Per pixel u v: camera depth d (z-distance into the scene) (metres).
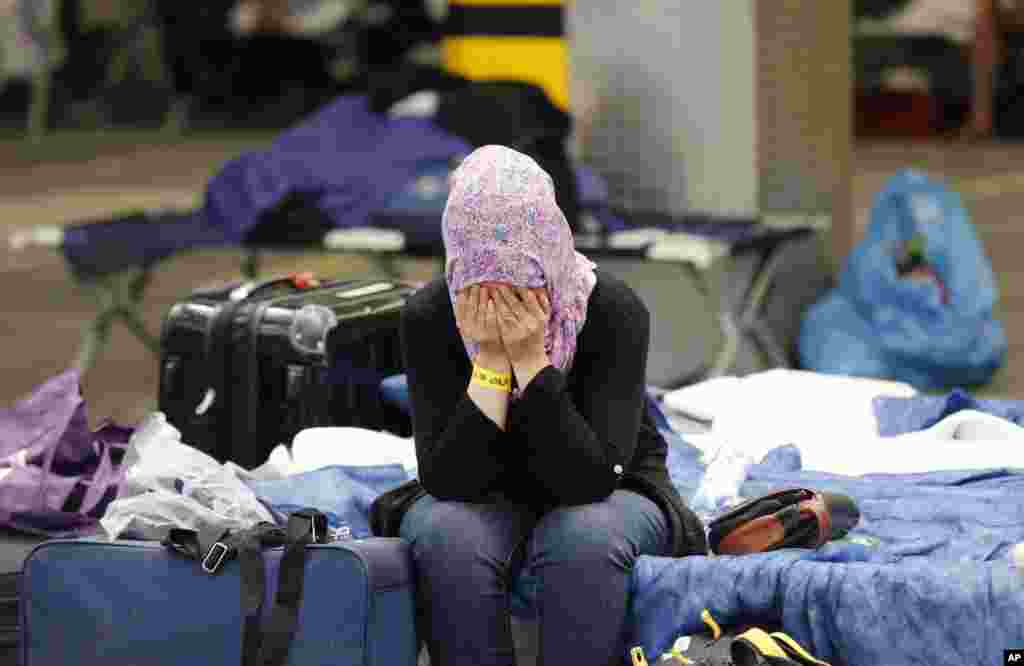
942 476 13.30
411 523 10.93
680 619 10.71
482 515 10.76
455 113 20.59
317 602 10.52
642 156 22.45
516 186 10.23
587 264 10.82
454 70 23.25
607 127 22.62
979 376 21.70
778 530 11.37
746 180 21.97
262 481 12.71
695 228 20.77
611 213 21.66
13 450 13.01
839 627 10.40
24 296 29.84
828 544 11.46
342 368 13.85
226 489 11.84
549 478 10.62
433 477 10.79
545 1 22.88
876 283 21.83
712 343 21.08
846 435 14.85
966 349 21.38
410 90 21.31
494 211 10.18
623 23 22.33
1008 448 13.75
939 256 21.88
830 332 21.78
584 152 22.77
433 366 10.88
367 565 10.45
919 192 22.19
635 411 10.84
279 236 20.69
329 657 10.51
